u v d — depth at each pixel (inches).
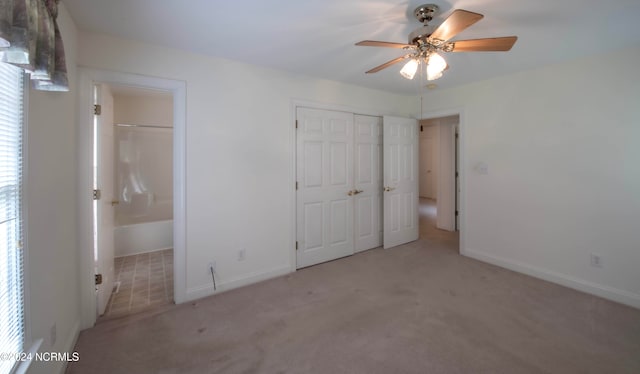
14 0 36.9
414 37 69.5
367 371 66.7
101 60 84.7
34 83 50.5
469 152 142.3
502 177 130.3
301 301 100.6
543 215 117.8
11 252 46.1
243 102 110.5
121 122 163.3
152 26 80.4
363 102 148.8
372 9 71.5
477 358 70.7
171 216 176.4
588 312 92.0
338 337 79.7
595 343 76.0
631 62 94.9
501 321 86.9
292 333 81.8
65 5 69.1
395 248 160.1
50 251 60.4
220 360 70.9
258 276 117.3
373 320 88.0
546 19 76.6
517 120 124.0
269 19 76.5
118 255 152.8
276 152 120.3
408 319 88.4
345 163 144.9
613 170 99.7
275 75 118.4
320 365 68.9
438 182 208.5
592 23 78.7
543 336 79.4
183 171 98.9
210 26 80.5
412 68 78.5
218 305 98.2
